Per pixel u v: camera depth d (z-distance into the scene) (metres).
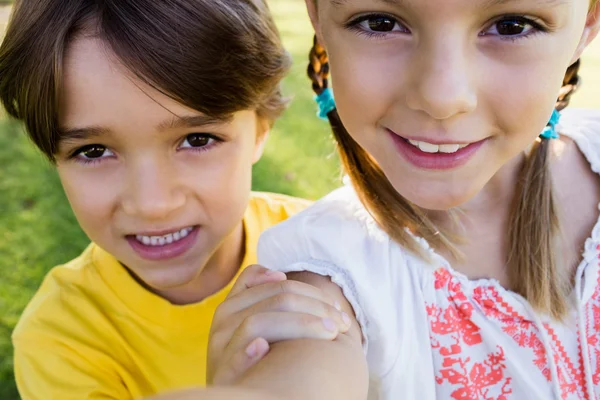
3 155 1.33
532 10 0.36
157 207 0.49
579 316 0.46
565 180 0.49
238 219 0.54
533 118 0.38
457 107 0.36
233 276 0.59
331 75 0.41
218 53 0.49
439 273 0.45
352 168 0.45
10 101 0.52
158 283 0.54
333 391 0.32
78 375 0.56
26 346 0.57
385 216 0.45
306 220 0.44
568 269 0.48
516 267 0.47
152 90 0.46
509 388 0.46
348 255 0.43
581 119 0.52
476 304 0.46
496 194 0.47
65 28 0.46
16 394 0.80
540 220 0.47
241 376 0.33
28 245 1.05
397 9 0.36
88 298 0.58
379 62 0.38
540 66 0.37
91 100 0.46
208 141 0.50
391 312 0.43
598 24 0.42
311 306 0.36
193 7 0.48
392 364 0.43
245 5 0.52
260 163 1.28
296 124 1.46
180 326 0.57
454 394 0.45
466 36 0.36
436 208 0.41
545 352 0.46
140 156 0.48
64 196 1.19
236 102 0.50
